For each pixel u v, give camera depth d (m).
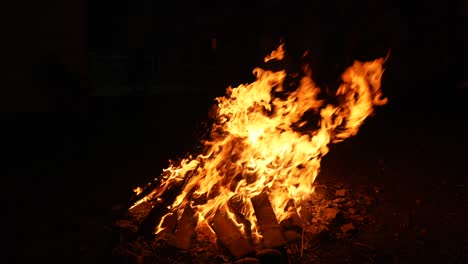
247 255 3.91
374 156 7.35
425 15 12.09
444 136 8.45
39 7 10.85
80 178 6.56
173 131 9.61
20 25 10.66
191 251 4.19
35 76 10.96
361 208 5.14
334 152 7.66
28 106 10.99
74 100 11.26
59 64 11.07
